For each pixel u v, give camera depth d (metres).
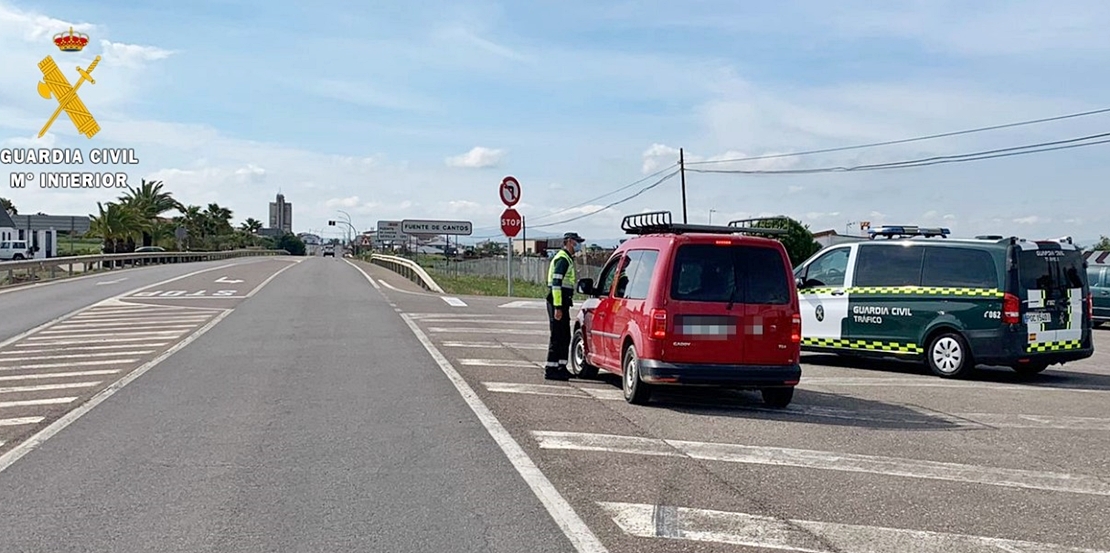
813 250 38.66
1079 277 14.05
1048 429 9.74
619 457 8.09
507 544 5.75
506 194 28.19
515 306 25.00
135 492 6.86
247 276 40.41
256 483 7.12
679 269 10.27
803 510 6.61
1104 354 17.89
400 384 11.82
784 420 9.99
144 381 11.99
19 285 32.69
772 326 10.29
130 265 54.72
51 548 5.61
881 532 6.14
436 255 106.94
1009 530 6.23
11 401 10.61
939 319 13.72
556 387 11.89
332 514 6.34
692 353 10.16
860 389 12.45
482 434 8.94
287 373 12.66
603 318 11.84
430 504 6.60
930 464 8.06
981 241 13.80
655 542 5.84
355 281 38.12
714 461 8.02
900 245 14.31
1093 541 6.03
